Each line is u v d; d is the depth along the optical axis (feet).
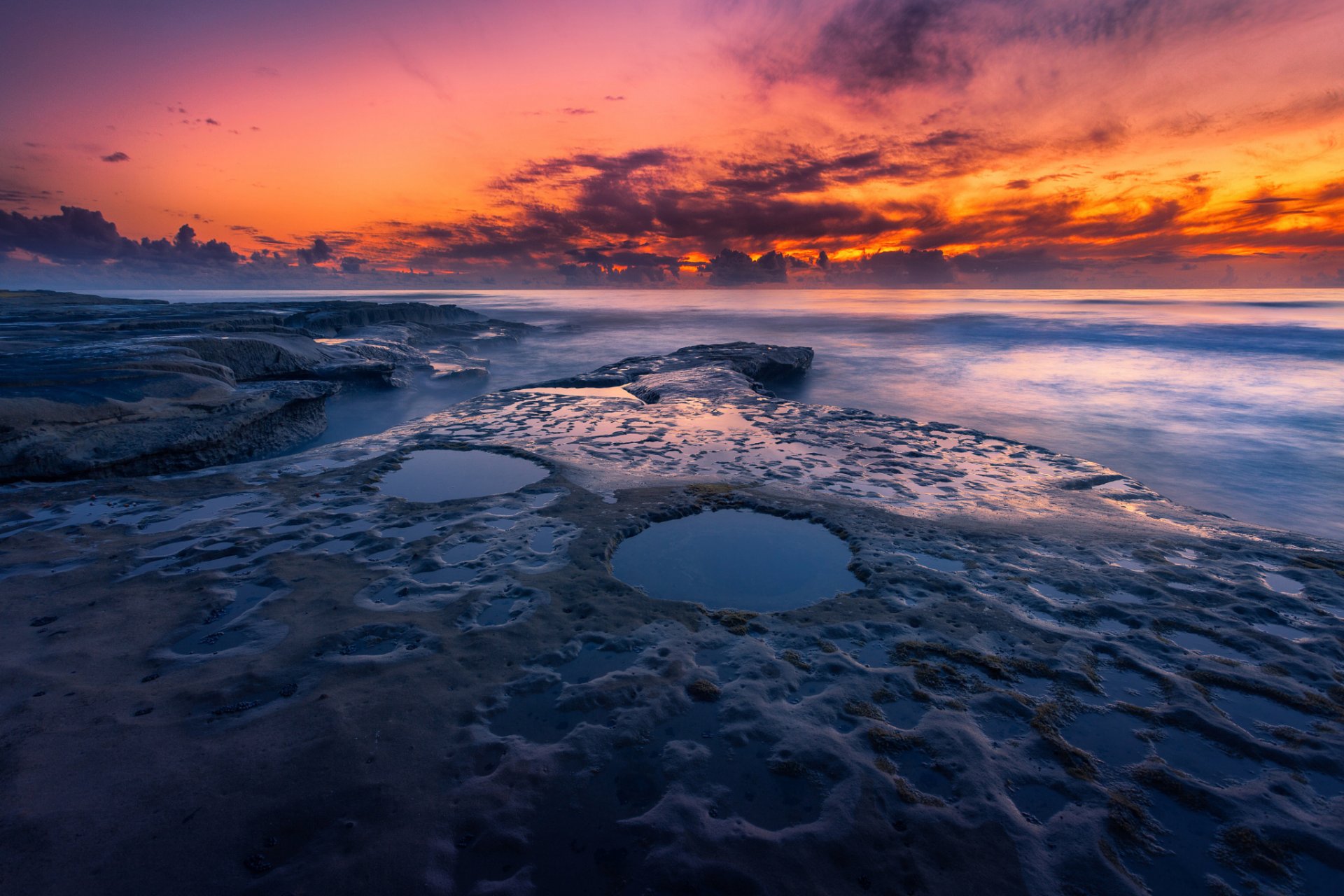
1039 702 8.81
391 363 46.26
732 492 18.43
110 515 16.14
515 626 10.65
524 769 7.38
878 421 30.78
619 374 46.73
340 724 8.05
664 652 9.96
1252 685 9.19
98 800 6.72
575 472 20.43
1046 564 13.67
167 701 8.47
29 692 8.58
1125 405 44.32
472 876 6.00
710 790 7.15
